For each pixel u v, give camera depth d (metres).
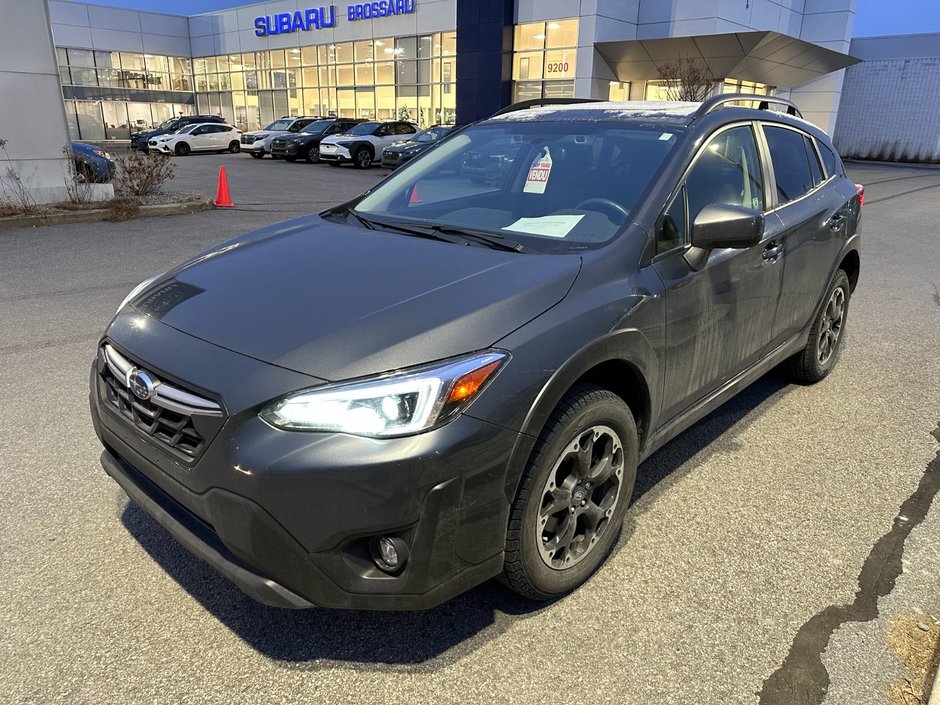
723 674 2.29
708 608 2.60
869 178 25.47
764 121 3.93
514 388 2.16
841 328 5.00
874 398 4.64
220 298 2.50
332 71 39.28
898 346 5.77
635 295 2.64
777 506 3.31
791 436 4.06
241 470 1.99
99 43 42.25
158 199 13.17
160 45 45.25
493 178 3.54
